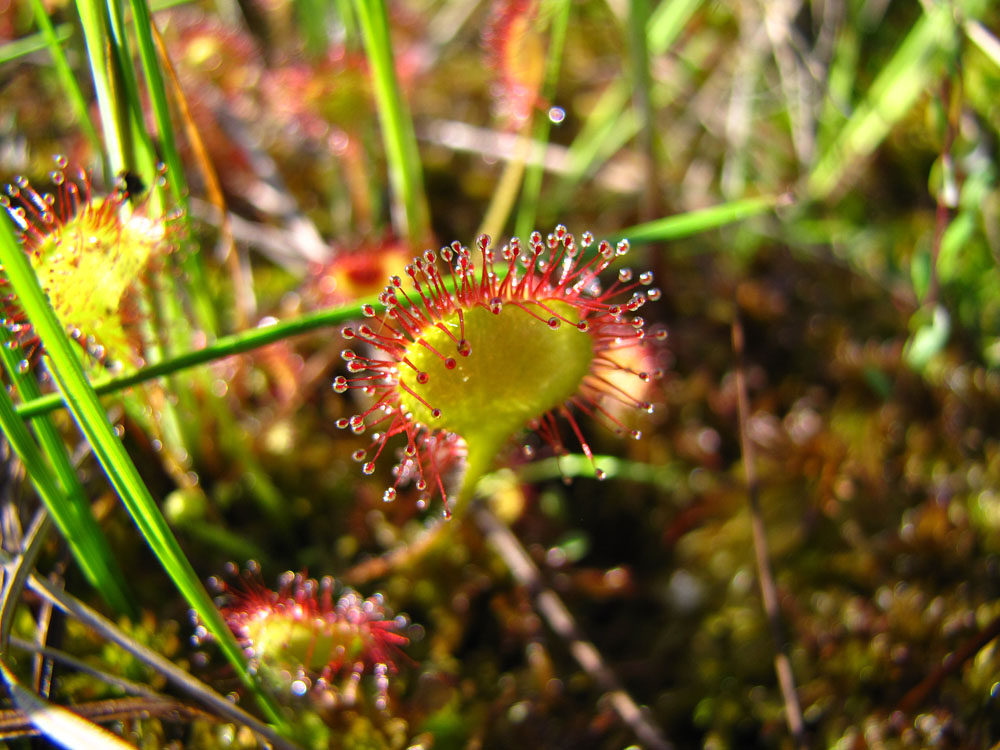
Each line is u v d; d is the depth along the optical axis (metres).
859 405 0.06
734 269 0.07
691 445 0.06
